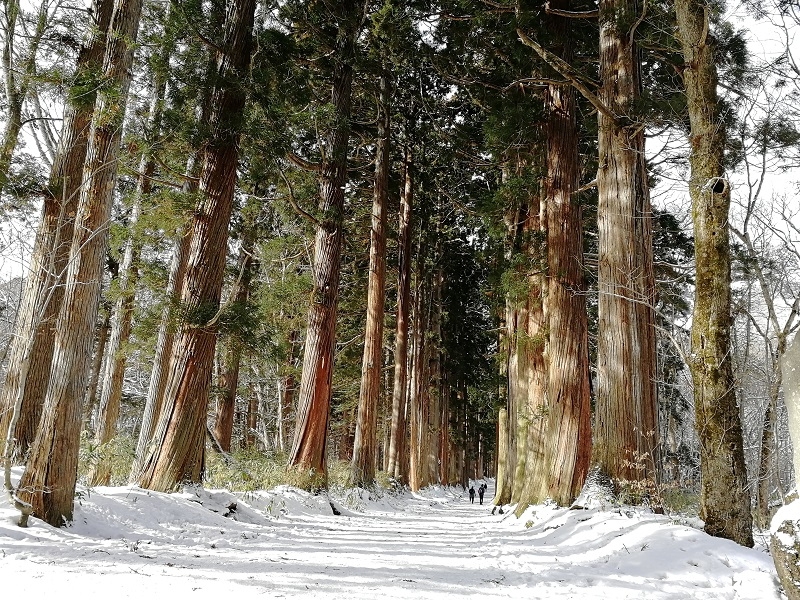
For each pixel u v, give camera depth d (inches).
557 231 528.4
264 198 619.8
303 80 568.7
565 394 491.2
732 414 276.1
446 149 846.5
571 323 506.0
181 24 454.9
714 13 323.0
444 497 1197.1
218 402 810.2
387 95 850.1
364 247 1126.4
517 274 570.3
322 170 667.4
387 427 1459.2
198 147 467.5
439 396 1302.9
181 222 457.4
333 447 1697.8
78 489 342.0
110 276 720.3
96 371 900.0
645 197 450.3
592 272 645.3
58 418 291.7
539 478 532.1
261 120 497.0
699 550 259.9
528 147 597.6
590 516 375.2
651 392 409.1
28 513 271.6
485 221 600.7
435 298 1261.1
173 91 467.2
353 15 681.6
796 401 143.6
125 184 642.2
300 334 1050.1
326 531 436.5
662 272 616.4
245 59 484.7
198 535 340.5
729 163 388.8
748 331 440.8
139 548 275.6
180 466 421.4
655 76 590.2
